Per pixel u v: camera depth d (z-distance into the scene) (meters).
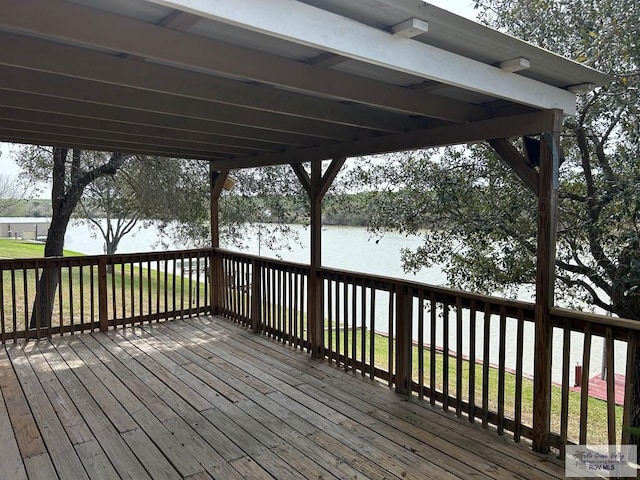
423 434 2.92
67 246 14.74
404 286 3.56
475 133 3.11
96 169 8.02
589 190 4.58
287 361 4.33
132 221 10.06
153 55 1.89
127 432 2.90
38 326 4.92
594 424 4.76
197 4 1.41
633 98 4.09
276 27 1.58
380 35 1.87
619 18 4.06
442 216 5.79
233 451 2.69
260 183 8.92
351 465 2.54
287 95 2.97
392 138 3.73
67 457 2.61
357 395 3.55
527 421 4.58
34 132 4.16
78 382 3.72
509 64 2.26
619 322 2.33
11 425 2.98
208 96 2.65
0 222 16.55
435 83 2.67
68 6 1.70
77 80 2.72
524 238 4.96
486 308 3.01
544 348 2.69
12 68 2.52
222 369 4.08
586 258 4.82
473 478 2.42
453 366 6.38
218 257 6.18
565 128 4.62
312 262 4.50
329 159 4.36
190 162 8.50
